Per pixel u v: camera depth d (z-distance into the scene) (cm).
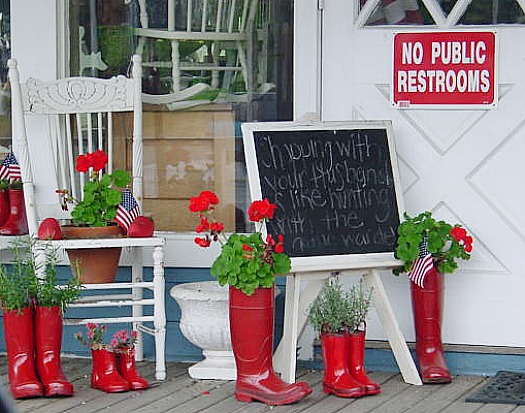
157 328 371
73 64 430
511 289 383
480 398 338
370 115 396
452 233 363
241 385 339
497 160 382
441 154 388
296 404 334
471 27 382
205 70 421
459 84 384
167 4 422
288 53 411
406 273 380
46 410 325
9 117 429
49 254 357
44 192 422
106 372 357
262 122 379
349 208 369
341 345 347
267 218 346
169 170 426
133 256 396
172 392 353
